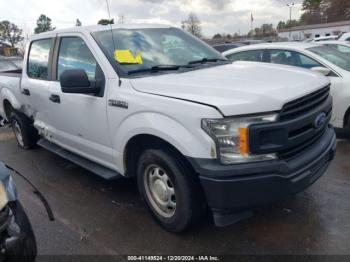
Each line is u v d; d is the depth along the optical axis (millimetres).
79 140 4465
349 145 5727
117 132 3709
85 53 4180
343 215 3674
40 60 5273
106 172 4125
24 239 2559
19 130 6453
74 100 4270
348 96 5703
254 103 2811
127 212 4008
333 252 3104
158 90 3324
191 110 2947
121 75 3730
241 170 2801
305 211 3781
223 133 2820
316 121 3215
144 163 3539
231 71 3721
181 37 4668
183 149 2992
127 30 4344
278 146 2840
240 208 2904
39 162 5828
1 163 2855
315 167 3217
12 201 2641
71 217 3979
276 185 2859
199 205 3256
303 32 60969
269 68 3889
